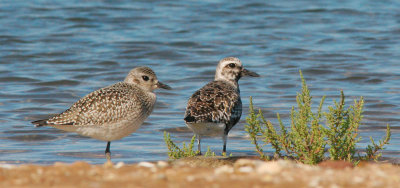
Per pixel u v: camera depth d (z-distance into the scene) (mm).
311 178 7875
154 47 28031
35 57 25984
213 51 27469
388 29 31641
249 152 14219
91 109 11328
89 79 22594
